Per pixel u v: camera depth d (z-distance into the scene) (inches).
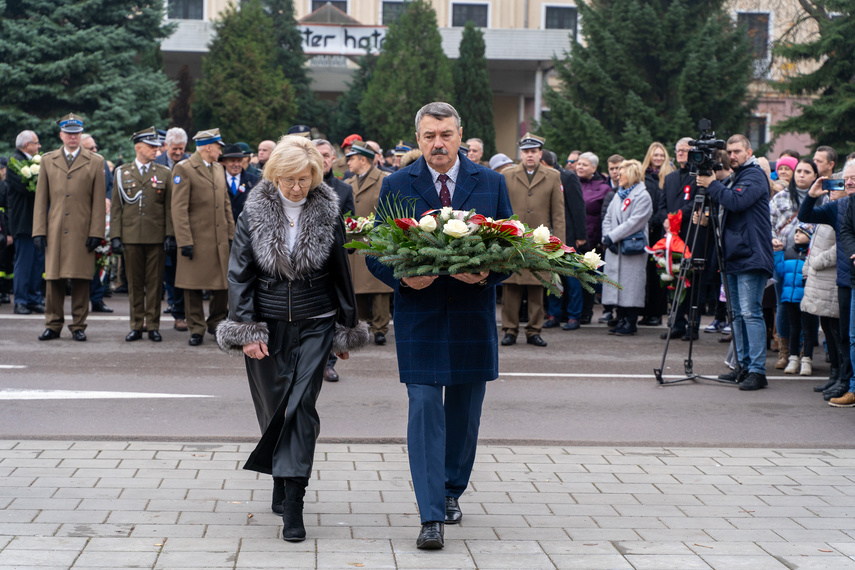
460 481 186.1
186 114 1275.8
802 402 311.0
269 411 184.4
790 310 361.1
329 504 193.8
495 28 1408.7
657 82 1035.3
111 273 589.9
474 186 180.2
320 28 1352.1
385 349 399.9
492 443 251.3
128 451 230.5
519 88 1466.5
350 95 1327.5
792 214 369.1
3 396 292.7
